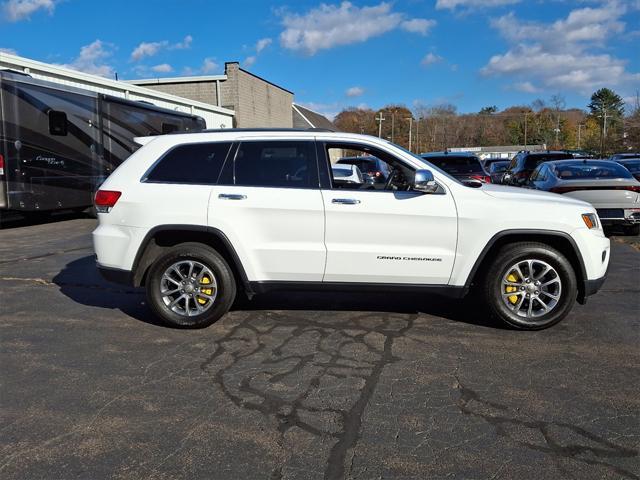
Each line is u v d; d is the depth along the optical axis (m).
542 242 4.81
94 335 4.70
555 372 3.94
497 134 95.06
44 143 10.84
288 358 4.19
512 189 5.13
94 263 7.63
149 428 3.14
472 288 5.21
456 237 4.66
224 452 2.90
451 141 92.75
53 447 2.94
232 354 4.27
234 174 4.78
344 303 5.67
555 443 3.00
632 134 51.03
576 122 99.56
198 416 3.28
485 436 3.07
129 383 3.74
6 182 10.07
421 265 4.70
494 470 2.75
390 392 3.61
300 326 4.94
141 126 14.00
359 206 4.63
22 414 3.29
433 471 2.74
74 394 3.57
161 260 4.79
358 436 3.07
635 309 5.49
